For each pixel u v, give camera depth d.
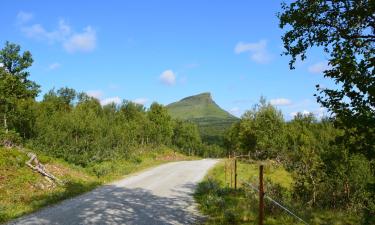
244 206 15.49
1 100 30.61
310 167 22.94
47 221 13.80
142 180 28.48
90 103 59.50
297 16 10.26
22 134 33.38
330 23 10.22
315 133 44.97
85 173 29.70
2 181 20.17
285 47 10.91
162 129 66.06
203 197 19.72
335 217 14.93
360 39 9.99
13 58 36.72
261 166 9.89
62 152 32.84
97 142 37.41
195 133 91.50
